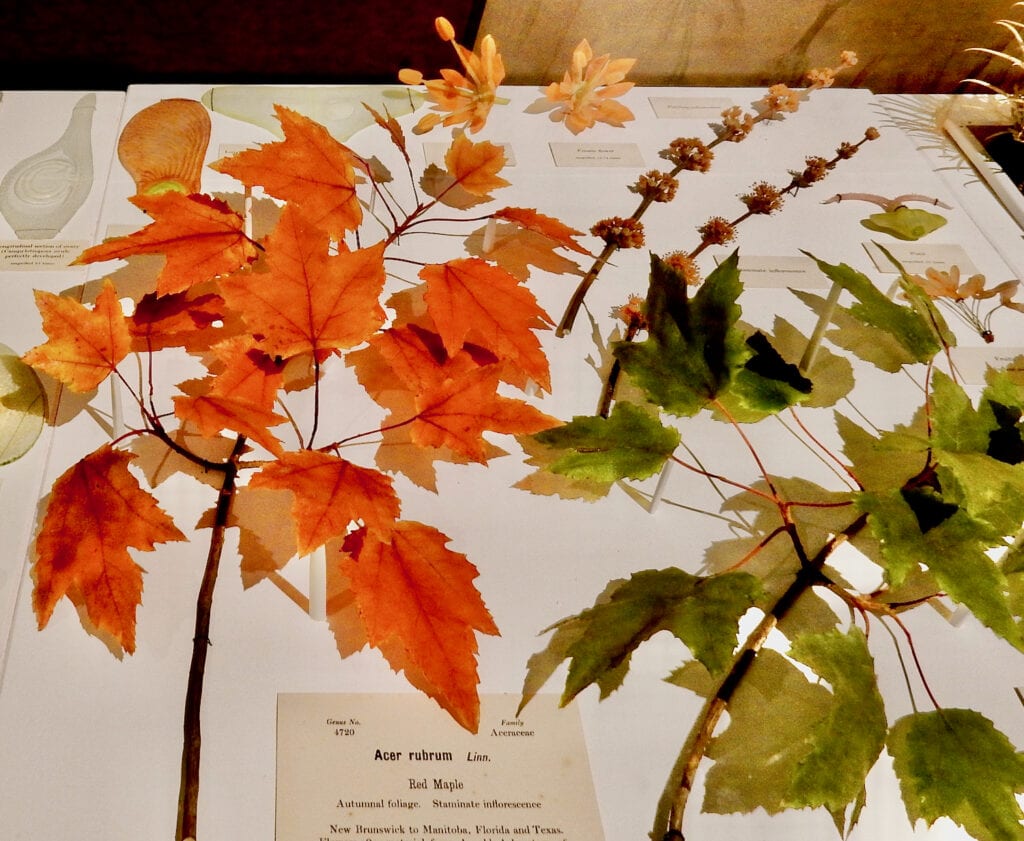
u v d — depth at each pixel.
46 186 0.56
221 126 0.61
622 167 0.63
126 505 0.37
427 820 0.35
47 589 0.36
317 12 0.66
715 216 0.61
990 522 0.38
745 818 0.36
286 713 0.37
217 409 0.35
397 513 0.33
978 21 0.72
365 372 0.49
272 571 0.41
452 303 0.42
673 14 0.68
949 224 0.63
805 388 0.41
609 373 0.50
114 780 0.35
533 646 0.40
